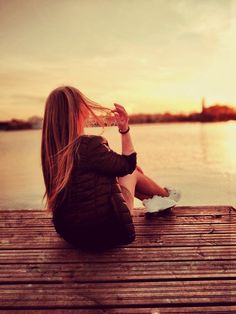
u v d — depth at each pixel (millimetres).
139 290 1979
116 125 2441
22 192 6473
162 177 8031
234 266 2254
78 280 2113
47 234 2947
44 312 1793
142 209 3600
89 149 2268
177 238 2773
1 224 3230
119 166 2291
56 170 2326
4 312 1797
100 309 1804
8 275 2199
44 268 2289
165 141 18797
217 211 3479
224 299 1863
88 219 2297
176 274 2160
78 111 2346
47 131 2350
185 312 1758
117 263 2336
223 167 8156
